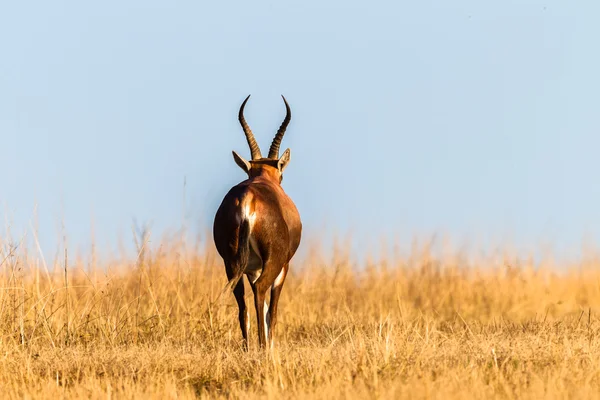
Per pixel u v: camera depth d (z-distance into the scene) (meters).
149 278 49.50
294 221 42.16
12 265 44.38
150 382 32.66
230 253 39.06
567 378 30.75
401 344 36.72
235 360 35.97
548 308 57.50
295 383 31.91
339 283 61.41
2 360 36.66
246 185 40.00
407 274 64.38
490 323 50.22
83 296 48.81
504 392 29.30
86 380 33.19
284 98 46.09
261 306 39.16
